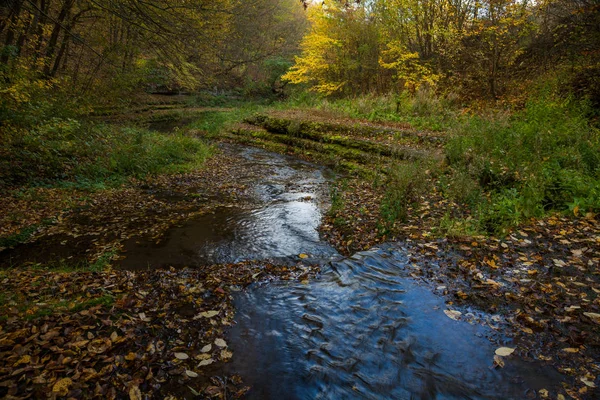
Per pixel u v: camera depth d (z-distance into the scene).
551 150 6.94
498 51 12.34
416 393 2.54
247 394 2.52
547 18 12.06
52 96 10.32
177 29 6.68
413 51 15.73
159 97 24.66
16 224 5.82
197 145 12.75
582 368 2.63
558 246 4.33
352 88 18.19
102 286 3.83
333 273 4.29
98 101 13.50
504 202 5.42
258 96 29.62
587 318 3.11
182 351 2.93
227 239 5.46
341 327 3.30
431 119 11.73
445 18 14.34
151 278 4.16
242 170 10.44
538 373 2.63
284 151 13.05
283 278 4.24
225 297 3.79
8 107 7.95
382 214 5.74
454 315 3.35
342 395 2.53
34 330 2.91
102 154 9.65
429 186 6.94
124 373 2.60
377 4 15.67
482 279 3.85
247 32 12.63
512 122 8.70
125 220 6.28
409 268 4.25
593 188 5.25
